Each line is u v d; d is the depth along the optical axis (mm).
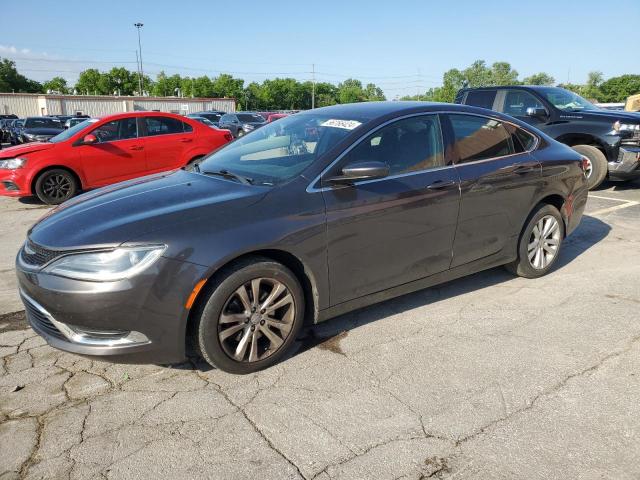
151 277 2709
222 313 2924
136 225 2820
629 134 8102
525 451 2426
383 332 3643
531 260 4559
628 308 4012
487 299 4211
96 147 8805
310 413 2727
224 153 4059
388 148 3586
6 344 3527
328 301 3344
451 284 4559
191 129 9750
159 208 3008
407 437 2531
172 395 2902
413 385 2979
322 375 3096
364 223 3355
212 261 2812
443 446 2465
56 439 2535
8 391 2947
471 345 3441
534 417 2676
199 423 2652
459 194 3803
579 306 4055
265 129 4227
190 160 9656
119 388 2979
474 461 2363
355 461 2369
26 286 2914
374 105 4008
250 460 2383
